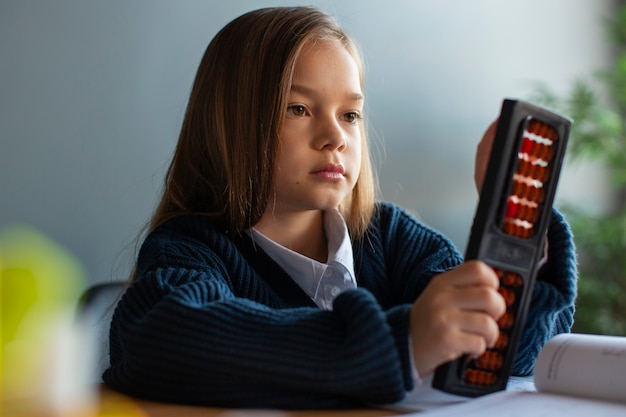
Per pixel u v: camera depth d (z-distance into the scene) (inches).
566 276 29.0
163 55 73.8
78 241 69.8
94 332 41.4
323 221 37.4
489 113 94.6
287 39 34.3
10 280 9.9
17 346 11.1
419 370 22.4
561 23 100.9
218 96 35.7
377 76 85.7
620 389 22.7
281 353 22.7
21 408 11.7
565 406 21.9
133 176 72.3
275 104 33.5
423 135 89.4
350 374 22.0
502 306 22.5
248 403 23.1
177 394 23.8
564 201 97.1
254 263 34.9
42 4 68.5
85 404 14.9
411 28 88.0
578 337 25.5
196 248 32.2
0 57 66.9
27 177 67.9
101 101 71.0
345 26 83.1
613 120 92.7
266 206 34.9
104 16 71.1
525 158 23.8
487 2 94.1
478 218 22.8
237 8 77.6
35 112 68.3
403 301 37.3
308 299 34.6
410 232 39.6
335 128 33.5
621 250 94.0
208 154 37.1
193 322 23.8
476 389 23.2
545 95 94.3
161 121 73.7
